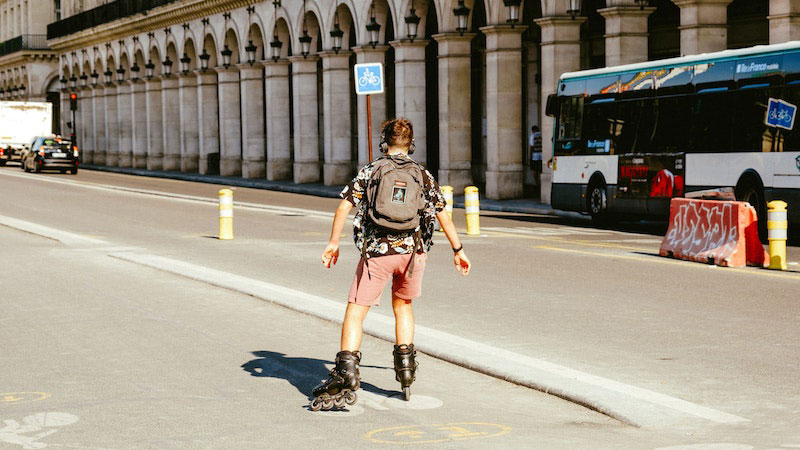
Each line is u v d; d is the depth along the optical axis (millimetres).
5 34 103125
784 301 12188
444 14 35656
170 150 61094
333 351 9609
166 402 7676
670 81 22422
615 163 24297
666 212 22516
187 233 22297
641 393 7730
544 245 19094
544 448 6422
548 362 8805
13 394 7961
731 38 30078
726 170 20766
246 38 50719
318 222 25047
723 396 7770
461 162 35938
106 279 14648
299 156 45812
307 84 45719
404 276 7441
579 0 30469
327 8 43188
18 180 46969
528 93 38438
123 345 9898
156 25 62375
